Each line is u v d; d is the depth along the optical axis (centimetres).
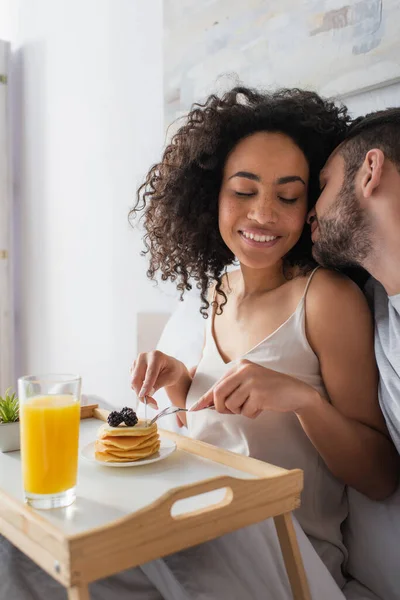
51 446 70
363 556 98
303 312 101
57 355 262
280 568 82
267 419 101
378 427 100
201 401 95
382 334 94
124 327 218
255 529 83
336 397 99
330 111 110
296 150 102
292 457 101
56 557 59
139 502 73
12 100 291
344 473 98
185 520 65
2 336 286
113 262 222
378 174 89
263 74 153
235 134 106
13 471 85
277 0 148
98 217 230
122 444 87
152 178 130
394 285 92
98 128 228
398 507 96
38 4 265
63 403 71
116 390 225
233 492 69
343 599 83
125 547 60
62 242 256
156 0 195
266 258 104
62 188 254
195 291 158
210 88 170
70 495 72
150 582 82
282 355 101
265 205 100
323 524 100
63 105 251
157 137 197
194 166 115
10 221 289
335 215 94
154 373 114
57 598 77
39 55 267
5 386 288
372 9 126
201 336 142
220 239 121
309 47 140
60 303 259
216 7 166
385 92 126
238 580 80
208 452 90
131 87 209
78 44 239
